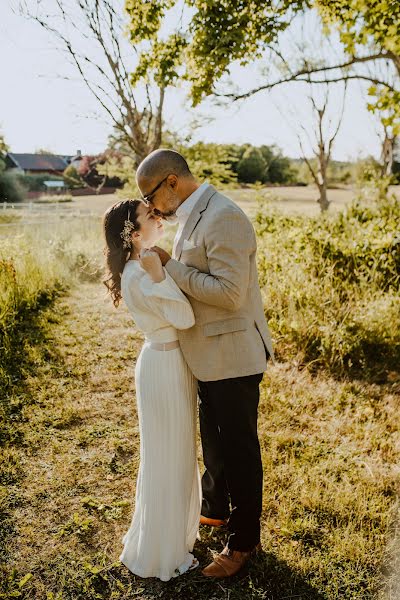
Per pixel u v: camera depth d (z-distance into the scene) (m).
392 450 3.38
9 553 2.55
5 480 3.13
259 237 8.74
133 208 2.29
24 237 10.35
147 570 2.38
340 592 2.29
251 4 7.30
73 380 4.68
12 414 3.95
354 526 2.63
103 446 3.54
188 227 2.22
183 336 2.29
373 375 4.57
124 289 2.25
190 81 7.93
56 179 47.22
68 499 2.96
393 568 2.37
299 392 4.20
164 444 2.29
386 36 6.13
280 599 2.26
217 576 2.39
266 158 42.19
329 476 3.11
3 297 6.30
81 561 2.49
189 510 2.46
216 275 2.09
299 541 2.57
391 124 5.42
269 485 3.01
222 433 2.33
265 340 2.38
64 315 6.86
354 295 5.79
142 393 2.30
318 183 17.50
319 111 16.59
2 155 42.03
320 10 7.39
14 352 5.21
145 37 8.35
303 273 6.20
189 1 7.79
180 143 13.95
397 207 8.87
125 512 2.86
